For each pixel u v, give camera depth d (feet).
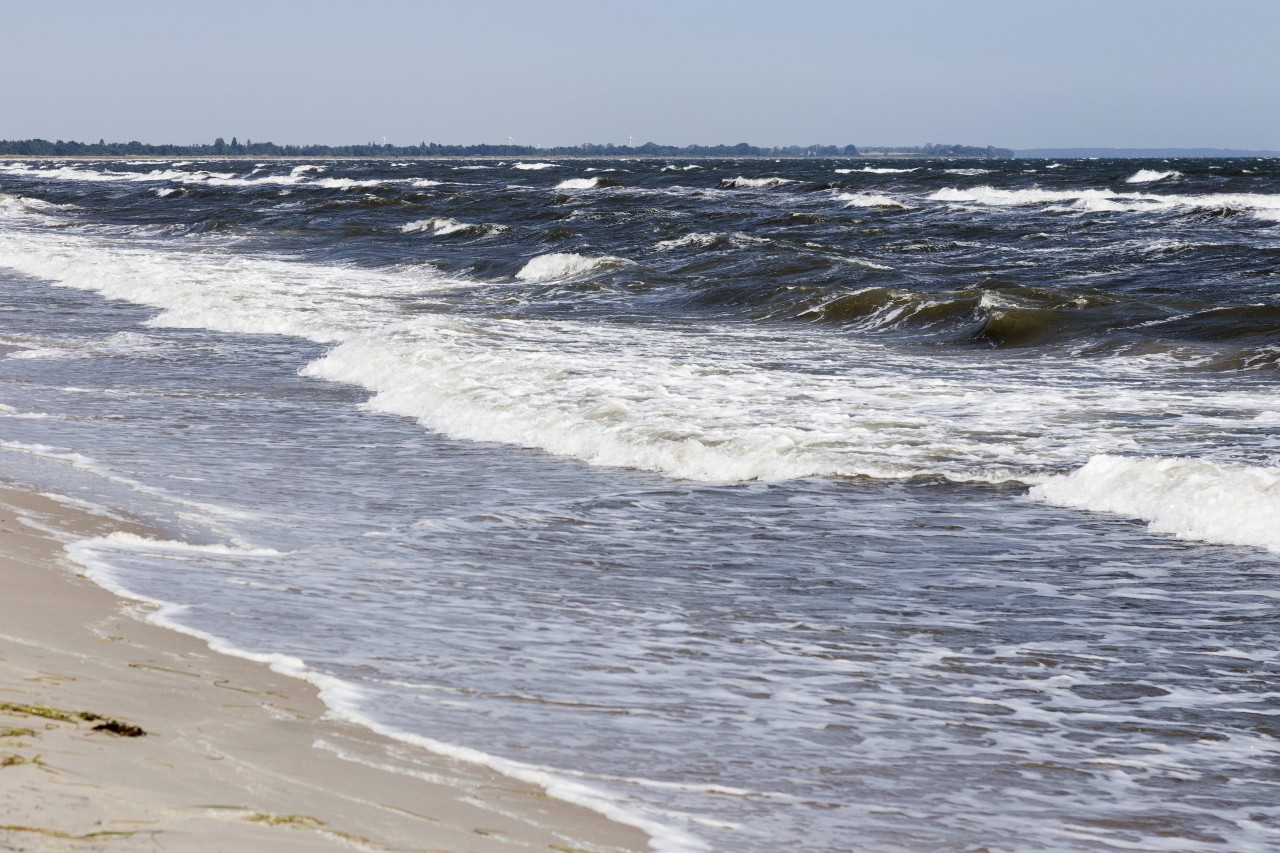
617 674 24.25
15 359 72.38
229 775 16.03
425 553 34.30
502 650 25.38
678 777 18.85
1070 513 39.63
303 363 73.10
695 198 279.49
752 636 27.58
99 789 14.51
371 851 14.06
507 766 18.40
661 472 46.21
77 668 20.13
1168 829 18.13
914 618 29.22
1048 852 17.08
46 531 32.30
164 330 86.84
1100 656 26.61
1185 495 38.81
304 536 35.70
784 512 40.01
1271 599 30.76
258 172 522.47
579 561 34.04
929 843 17.06
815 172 468.34
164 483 41.91
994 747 21.22
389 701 21.16
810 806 18.10
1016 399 58.44
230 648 23.18
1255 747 21.59
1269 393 59.93
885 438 49.70
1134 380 65.00
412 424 55.52
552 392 58.34
